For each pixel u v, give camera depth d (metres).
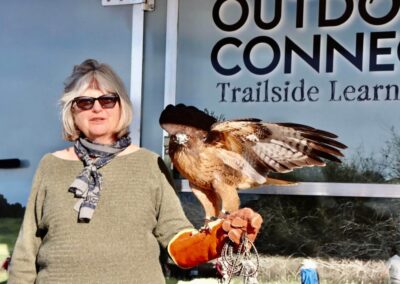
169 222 1.77
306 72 2.34
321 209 2.31
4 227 2.62
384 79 2.27
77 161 1.79
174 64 2.46
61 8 2.63
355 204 2.29
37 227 1.79
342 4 2.31
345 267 2.29
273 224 2.34
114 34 2.56
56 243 1.69
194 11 2.45
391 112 2.26
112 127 1.81
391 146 2.26
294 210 2.33
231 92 2.41
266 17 2.38
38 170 1.81
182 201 2.40
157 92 2.50
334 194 2.29
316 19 2.34
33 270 1.78
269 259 2.35
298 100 2.35
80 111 1.80
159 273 1.75
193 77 2.45
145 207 1.73
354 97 2.30
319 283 2.31
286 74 2.36
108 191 1.72
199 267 2.40
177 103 2.45
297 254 2.33
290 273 2.33
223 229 1.59
